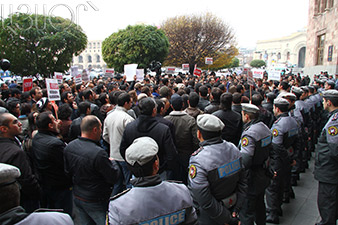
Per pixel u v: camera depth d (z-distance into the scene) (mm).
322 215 3393
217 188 2225
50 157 3041
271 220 3820
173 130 3600
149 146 1770
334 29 16750
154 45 17312
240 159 2393
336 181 3230
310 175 5625
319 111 7117
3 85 8422
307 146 5750
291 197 4629
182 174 4273
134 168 1763
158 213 1667
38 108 4594
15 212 1356
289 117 3732
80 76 9234
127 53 17297
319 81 9500
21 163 2705
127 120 3918
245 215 3027
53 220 1473
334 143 3078
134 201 1665
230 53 28562
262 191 3086
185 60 27578
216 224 2322
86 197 2723
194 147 3951
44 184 3174
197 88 6305
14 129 2797
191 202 1827
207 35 26234
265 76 14023
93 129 2777
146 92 5391
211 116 2389
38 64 10680
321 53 20141
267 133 3018
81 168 2678
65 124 4129
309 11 22875
